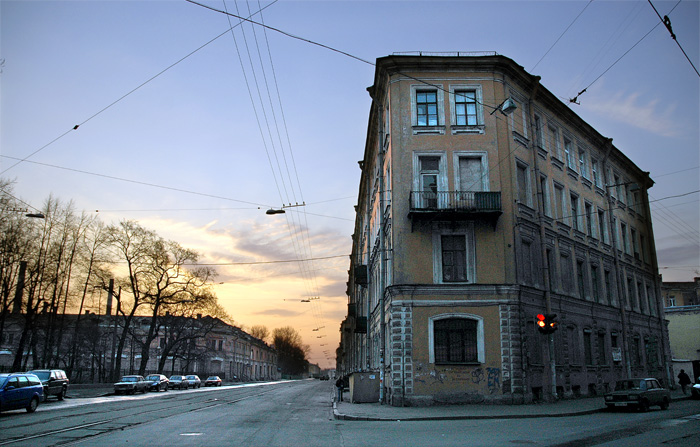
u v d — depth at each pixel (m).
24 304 40.31
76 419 15.96
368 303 33.84
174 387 47.75
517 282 23.33
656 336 39.00
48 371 25.94
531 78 26.98
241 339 108.31
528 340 23.61
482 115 24.78
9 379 18.09
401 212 23.70
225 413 19.22
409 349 22.17
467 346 22.48
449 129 24.59
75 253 44.94
